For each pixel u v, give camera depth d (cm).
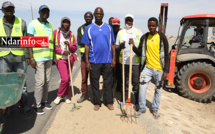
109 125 300
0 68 305
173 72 569
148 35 319
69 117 323
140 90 336
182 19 605
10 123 305
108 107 360
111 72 349
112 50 345
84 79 383
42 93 336
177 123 349
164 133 288
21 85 268
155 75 324
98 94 353
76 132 278
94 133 278
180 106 493
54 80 621
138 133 282
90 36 322
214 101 588
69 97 424
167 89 639
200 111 505
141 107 342
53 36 357
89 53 335
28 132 279
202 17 553
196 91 567
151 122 315
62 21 353
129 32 340
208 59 570
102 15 325
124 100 351
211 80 548
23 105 339
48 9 314
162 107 429
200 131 349
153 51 315
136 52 331
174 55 563
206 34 561
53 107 371
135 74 352
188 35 586
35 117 328
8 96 262
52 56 341
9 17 294
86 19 384
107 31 328
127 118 324
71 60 382
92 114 336
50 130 280
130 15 330
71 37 376
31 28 306
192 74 561
